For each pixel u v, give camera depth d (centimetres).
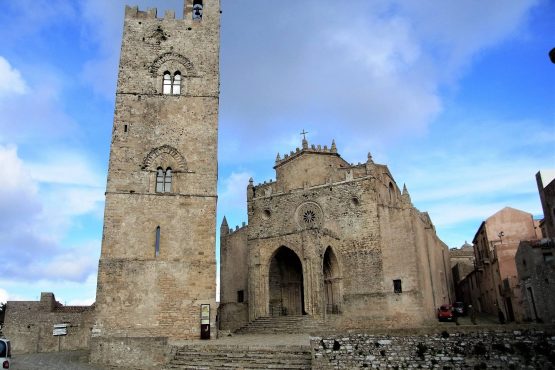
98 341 3100
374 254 5056
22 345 4047
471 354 2217
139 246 3706
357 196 5297
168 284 3653
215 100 4181
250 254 5216
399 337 2344
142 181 3872
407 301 4822
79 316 4366
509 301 5009
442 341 2277
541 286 3384
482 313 6353
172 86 4194
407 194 5131
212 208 3894
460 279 8550
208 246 3797
